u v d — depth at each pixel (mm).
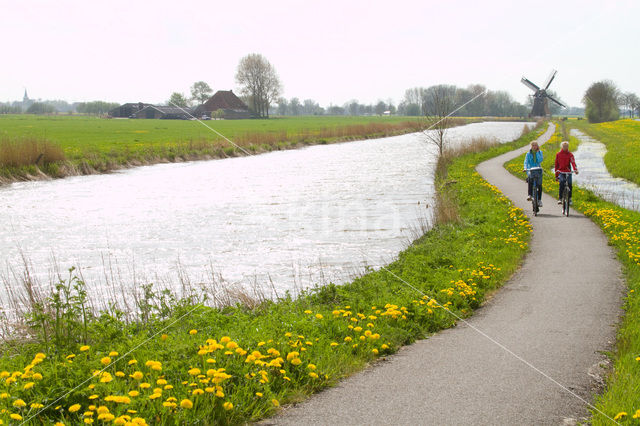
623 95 135250
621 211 14570
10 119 97375
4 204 20172
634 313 6594
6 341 6516
